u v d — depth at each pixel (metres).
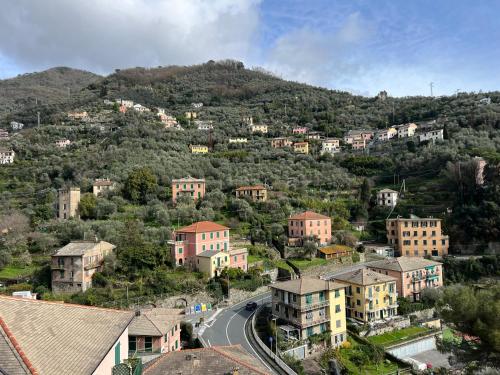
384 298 78.62
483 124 165.12
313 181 150.12
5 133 192.12
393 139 189.38
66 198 112.62
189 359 37.94
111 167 136.88
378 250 113.25
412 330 75.25
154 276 78.94
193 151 172.00
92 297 71.12
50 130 179.50
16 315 20.27
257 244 106.81
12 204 115.62
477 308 40.38
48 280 78.62
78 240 89.19
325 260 102.75
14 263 85.38
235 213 120.06
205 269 87.06
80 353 19.62
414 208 127.38
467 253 110.19
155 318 54.12
